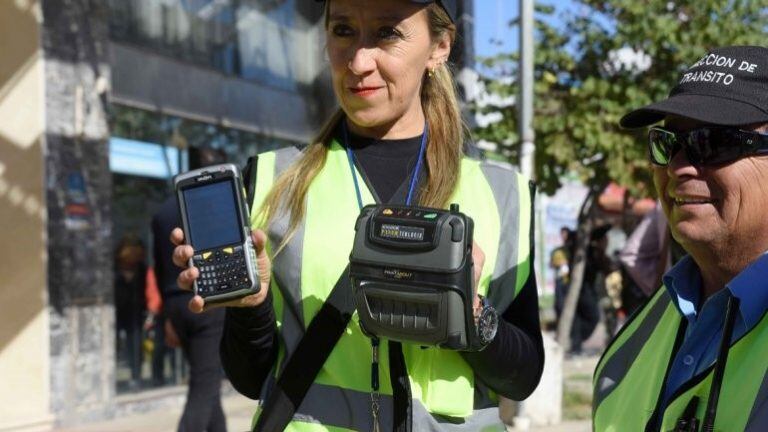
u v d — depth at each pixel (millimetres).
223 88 10219
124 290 9117
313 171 2467
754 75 1943
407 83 2412
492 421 2449
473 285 2148
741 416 1844
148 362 9359
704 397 1941
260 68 10727
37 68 8109
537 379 2480
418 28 2404
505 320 2479
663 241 4598
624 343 2348
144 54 9250
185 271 2293
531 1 7574
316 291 2375
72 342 8375
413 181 2467
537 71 8562
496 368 2338
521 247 2455
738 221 1947
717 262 2008
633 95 8031
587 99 8117
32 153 8070
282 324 2443
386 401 2332
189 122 9789
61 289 8273
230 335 2412
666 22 7906
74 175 8430
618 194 14109
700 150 1951
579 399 9602
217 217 2320
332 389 2355
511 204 2479
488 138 8570
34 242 8078
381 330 2191
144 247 9281
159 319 9367
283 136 11070
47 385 8125
